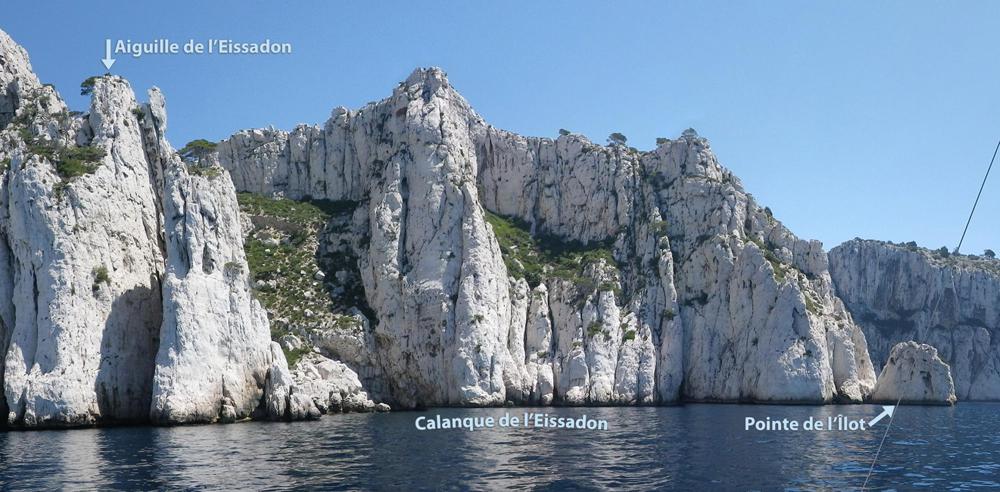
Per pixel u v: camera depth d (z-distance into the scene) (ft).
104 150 280.72
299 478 153.58
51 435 222.89
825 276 489.26
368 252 401.49
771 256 457.27
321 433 232.32
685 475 162.50
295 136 475.31
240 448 195.83
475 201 403.13
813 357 410.93
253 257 409.49
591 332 407.44
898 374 432.25
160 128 310.04
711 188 468.75
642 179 493.77
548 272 444.14
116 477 153.48
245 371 277.03
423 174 407.03
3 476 154.51
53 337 247.50
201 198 283.18
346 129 469.57
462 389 361.30
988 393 599.57
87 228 262.26
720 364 428.97
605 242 480.64
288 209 444.14
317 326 358.23
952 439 240.94
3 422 246.06
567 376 396.78
